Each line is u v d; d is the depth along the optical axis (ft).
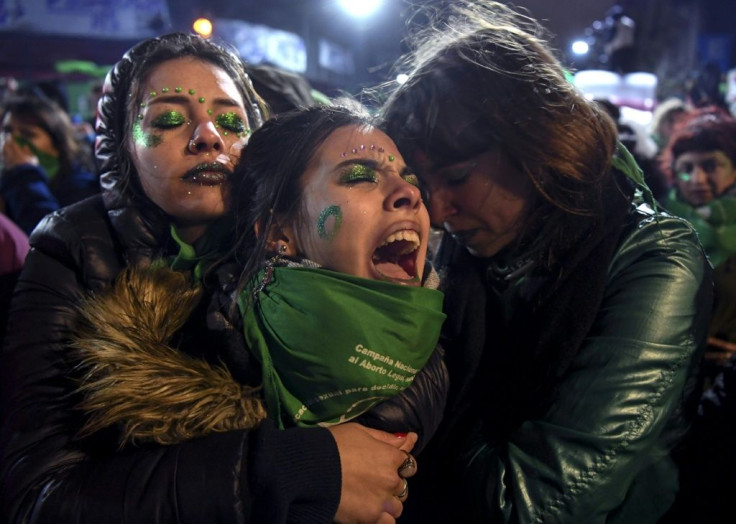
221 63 3.82
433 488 3.86
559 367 3.42
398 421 3.32
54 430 3.19
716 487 3.89
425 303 3.21
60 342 3.43
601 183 3.62
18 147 8.41
